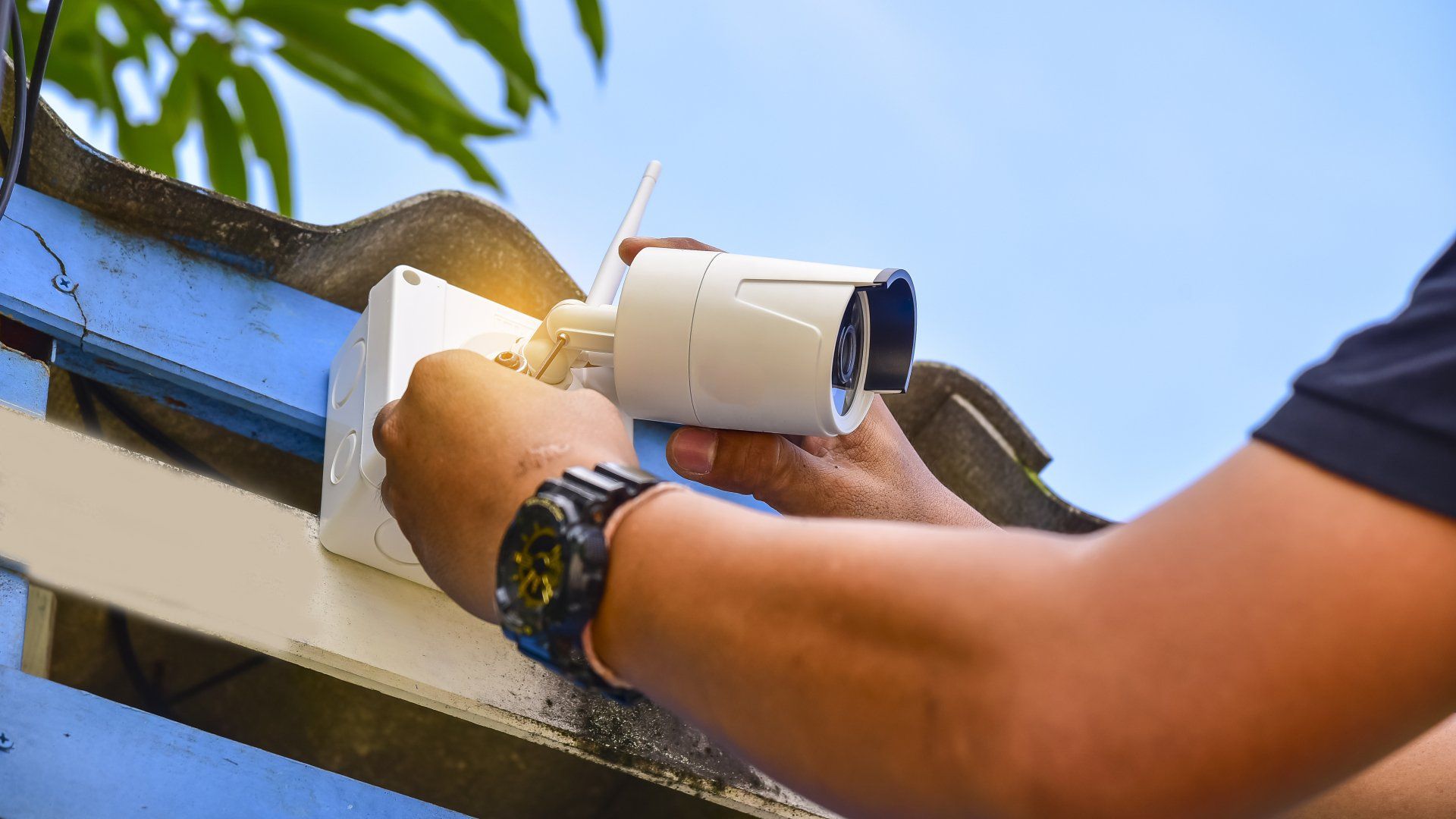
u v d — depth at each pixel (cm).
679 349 78
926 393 136
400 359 86
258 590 83
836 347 77
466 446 59
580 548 49
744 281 78
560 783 155
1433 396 39
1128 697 39
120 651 133
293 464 130
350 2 204
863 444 88
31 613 122
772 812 101
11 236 89
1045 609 41
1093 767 40
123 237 96
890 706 43
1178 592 40
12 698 71
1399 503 39
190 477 84
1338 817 70
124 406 120
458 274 115
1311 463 40
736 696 46
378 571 89
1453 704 40
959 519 91
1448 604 38
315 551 87
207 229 99
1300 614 39
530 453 57
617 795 158
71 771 70
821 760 45
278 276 104
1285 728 39
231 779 76
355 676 87
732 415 80
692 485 117
